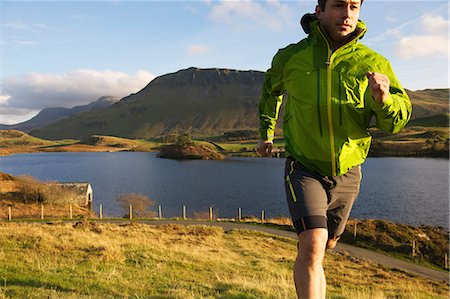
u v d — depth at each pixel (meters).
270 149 3.47
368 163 137.50
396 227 33.91
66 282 8.71
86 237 17.56
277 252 23.59
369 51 2.78
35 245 14.23
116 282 9.20
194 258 15.95
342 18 2.67
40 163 156.38
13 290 7.50
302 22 2.96
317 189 2.72
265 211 59.53
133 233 23.88
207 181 95.31
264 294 8.59
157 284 9.56
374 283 17.12
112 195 74.44
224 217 55.19
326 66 2.72
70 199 51.81
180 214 57.62
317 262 2.57
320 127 2.70
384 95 2.30
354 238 31.89
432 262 27.78
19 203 47.66
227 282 10.41
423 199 67.19
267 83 3.26
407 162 139.75
